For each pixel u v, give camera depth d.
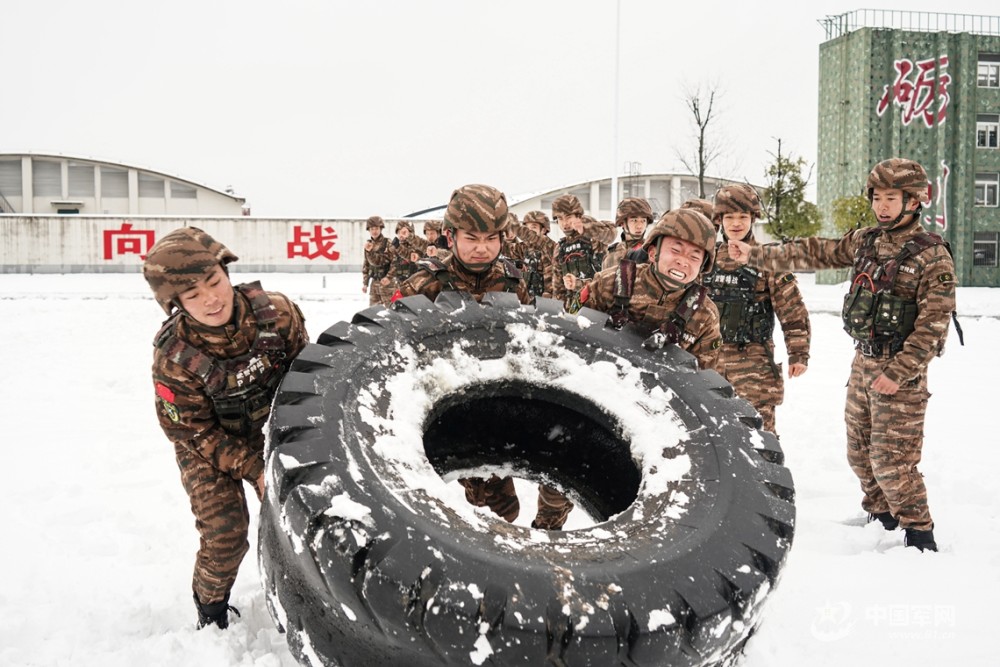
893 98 30.73
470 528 1.92
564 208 8.19
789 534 2.14
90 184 39.66
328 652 1.94
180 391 2.54
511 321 2.83
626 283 3.16
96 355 9.67
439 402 2.53
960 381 9.08
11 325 12.73
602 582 1.79
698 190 39.47
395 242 13.69
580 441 2.83
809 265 4.33
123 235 30.39
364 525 1.80
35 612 2.99
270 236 31.33
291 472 1.93
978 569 3.70
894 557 3.85
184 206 40.84
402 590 1.71
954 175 30.94
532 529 2.02
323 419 2.08
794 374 4.47
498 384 2.71
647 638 1.73
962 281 31.09
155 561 3.53
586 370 2.77
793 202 28.83
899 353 3.87
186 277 2.30
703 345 3.25
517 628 1.67
